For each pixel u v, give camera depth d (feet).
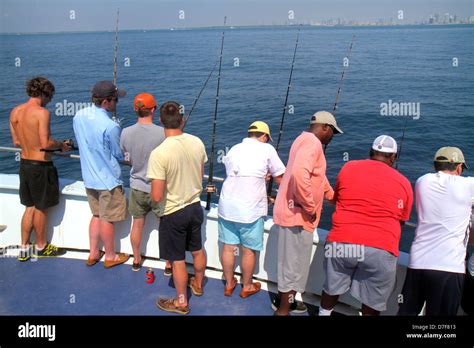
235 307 9.50
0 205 11.44
